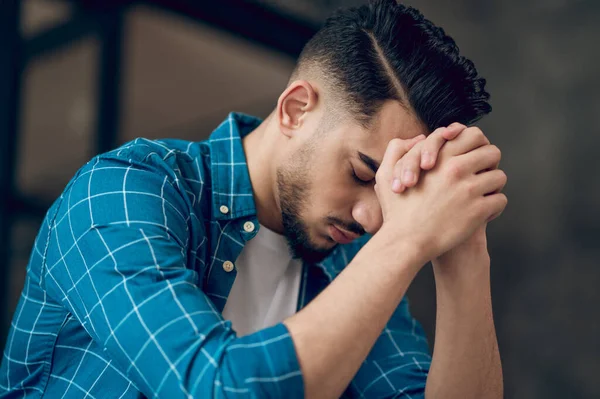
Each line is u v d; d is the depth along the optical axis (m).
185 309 1.00
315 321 0.98
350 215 1.24
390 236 1.05
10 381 1.30
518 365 5.55
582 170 5.51
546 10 5.71
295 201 1.27
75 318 1.21
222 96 4.52
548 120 5.67
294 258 1.34
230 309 1.33
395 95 1.21
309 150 1.25
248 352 0.95
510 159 5.80
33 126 3.86
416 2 5.60
